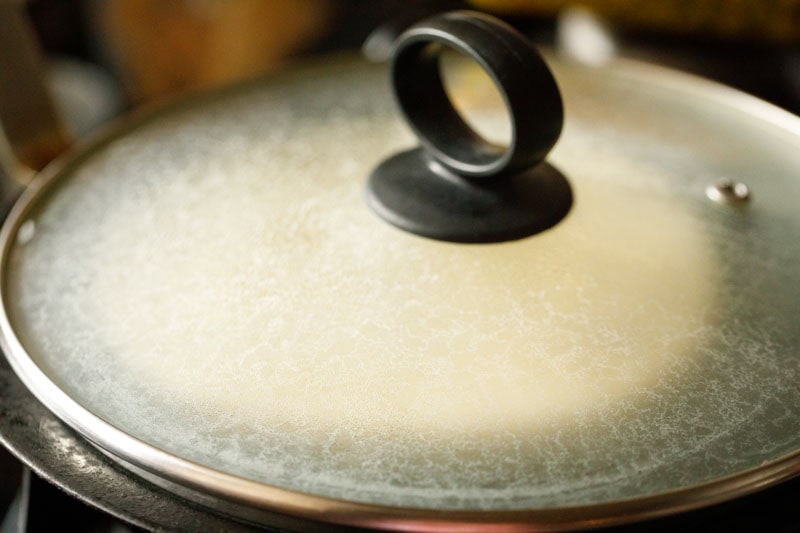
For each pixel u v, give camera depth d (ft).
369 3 4.18
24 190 1.64
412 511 1.19
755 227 1.48
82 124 2.57
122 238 1.46
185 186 1.54
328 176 1.55
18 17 1.74
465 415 1.27
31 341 1.35
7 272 1.43
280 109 1.72
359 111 1.72
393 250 1.42
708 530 1.25
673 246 1.44
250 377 1.30
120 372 1.31
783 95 2.36
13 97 1.75
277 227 1.46
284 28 3.81
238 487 1.20
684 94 1.77
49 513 1.38
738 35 2.49
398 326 1.34
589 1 2.55
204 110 1.72
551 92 1.39
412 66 1.50
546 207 1.45
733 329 1.35
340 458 1.23
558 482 1.22
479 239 1.42
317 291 1.38
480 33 1.41
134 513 1.25
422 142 1.48
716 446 1.25
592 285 1.39
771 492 1.27
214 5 3.52
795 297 1.39
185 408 1.28
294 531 1.23
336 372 1.30
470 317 1.35
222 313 1.36
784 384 1.30
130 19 3.44
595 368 1.31
